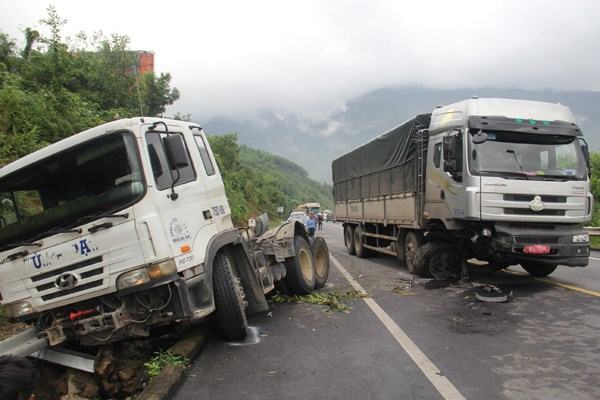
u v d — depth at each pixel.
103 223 4.54
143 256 4.51
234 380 4.65
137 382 4.79
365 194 15.34
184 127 5.83
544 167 8.65
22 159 4.88
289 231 8.71
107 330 4.77
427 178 10.27
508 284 9.23
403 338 5.85
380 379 4.51
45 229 4.75
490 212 8.30
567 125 8.91
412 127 10.91
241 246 6.50
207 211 5.77
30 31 14.59
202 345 5.79
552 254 8.27
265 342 5.94
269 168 112.19
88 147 4.80
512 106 8.98
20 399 2.16
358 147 16.12
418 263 10.19
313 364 5.02
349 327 6.51
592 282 9.08
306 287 8.72
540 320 6.46
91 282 4.56
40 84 13.30
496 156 8.54
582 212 8.59
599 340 5.49
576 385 4.21
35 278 4.70
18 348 4.43
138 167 4.66
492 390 4.16
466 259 9.97
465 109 8.91
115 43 19.00
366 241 15.78
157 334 5.88
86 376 4.92
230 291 5.71
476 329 6.14
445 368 4.75
